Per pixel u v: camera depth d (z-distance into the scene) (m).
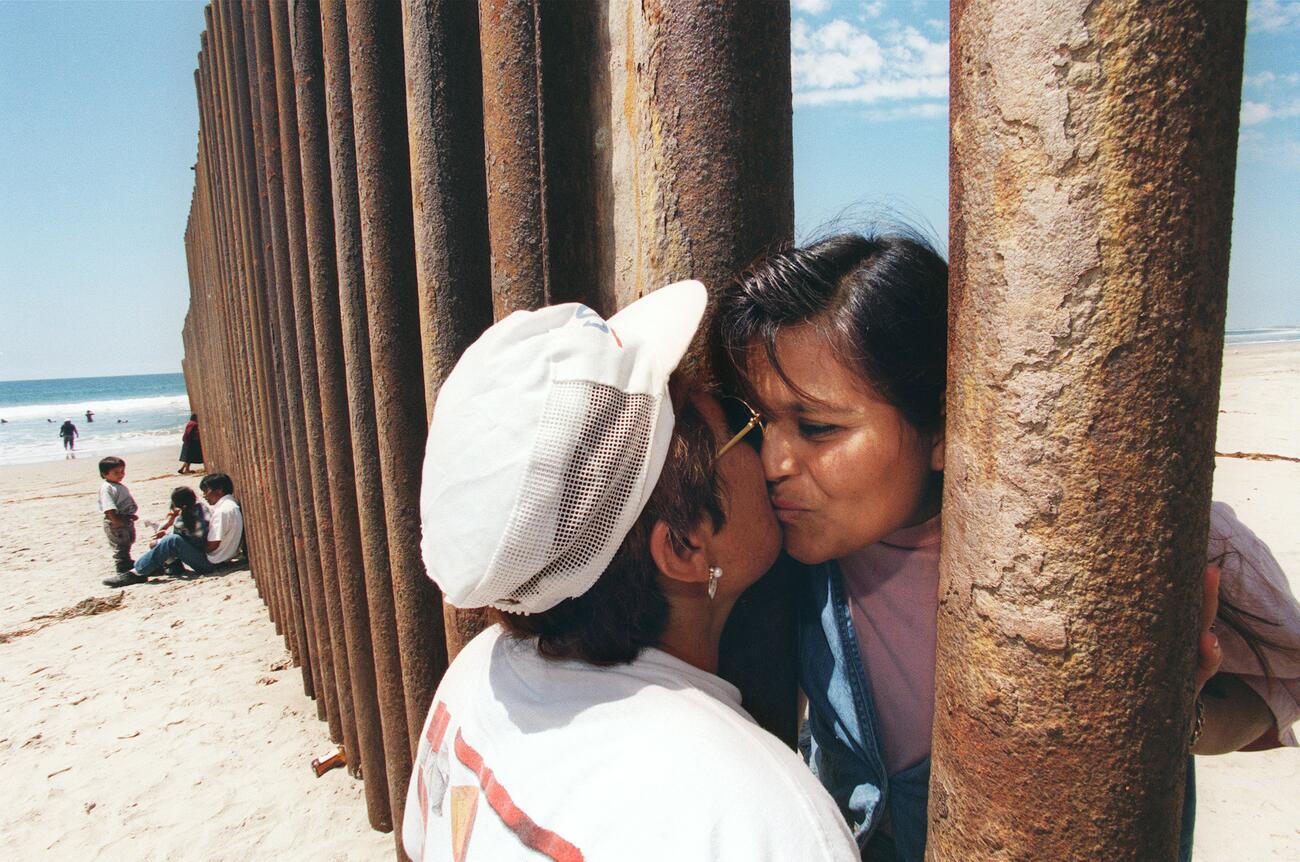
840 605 1.20
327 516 3.47
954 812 0.69
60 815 3.90
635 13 1.24
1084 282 0.55
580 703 0.85
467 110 1.82
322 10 2.49
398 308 2.24
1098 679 0.58
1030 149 0.56
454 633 1.91
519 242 1.52
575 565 0.80
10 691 5.48
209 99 6.34
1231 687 1.16
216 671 5.52
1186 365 0.55
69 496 17.53
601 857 0.70
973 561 0.63
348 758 3.86
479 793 0.89
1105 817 0.60
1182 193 0.53
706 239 1.20
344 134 2.44
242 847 3.49
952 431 0.66
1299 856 2.90
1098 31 0.52
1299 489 8.52
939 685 0.71
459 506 0.80
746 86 1.19
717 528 0.94
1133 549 0.57
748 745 0.76
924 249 0.99
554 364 0.79
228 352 7.16
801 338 0.95
